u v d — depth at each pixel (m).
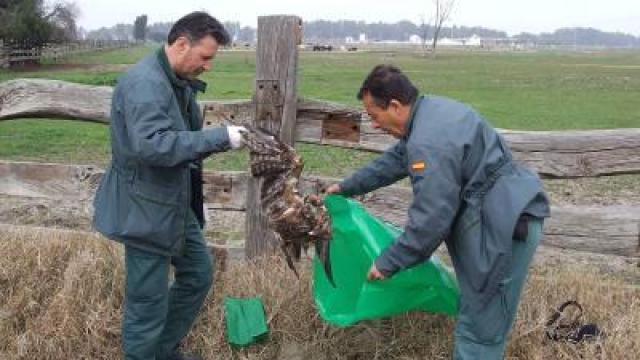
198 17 3.24
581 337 3.89
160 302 3.55
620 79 35.44
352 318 3.59
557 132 4.54
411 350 3.99
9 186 5.09
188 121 3.60
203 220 3.82
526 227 3.09
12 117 4.88
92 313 4.07
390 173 3.65
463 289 3.23
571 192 8.80
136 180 3.34
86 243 4.63
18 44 42.09
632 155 4.45
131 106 3.14
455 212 3.02
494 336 3.23
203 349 4.09
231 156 10.56
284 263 4.55
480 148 3.05
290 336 4.12
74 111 4.80
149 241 3.40
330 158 10.78
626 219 4.52
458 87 28.44
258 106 4.62
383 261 3.15
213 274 4.20
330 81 30.27
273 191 3.47
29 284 4.34
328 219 3.56
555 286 4.41
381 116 3.17
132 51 75.56
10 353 3.93
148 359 3.62
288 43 4.52
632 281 5.29
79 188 5.01
